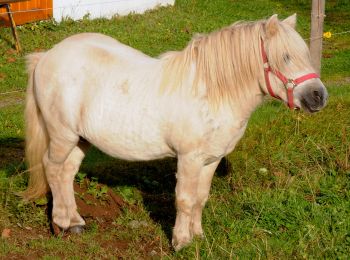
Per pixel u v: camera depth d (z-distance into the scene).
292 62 4.46
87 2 15.22
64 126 5.17
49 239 5.34
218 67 4.64
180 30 15.09
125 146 4.97
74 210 5.57
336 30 16.81
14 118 8.67
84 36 5.35
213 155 4.81
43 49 12.58
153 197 6.47
